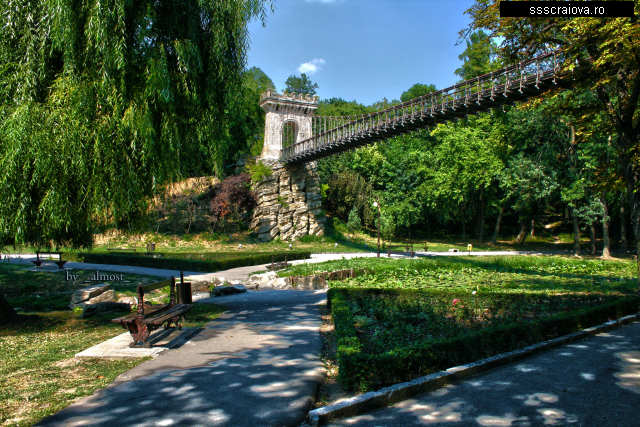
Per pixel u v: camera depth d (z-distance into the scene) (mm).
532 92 15656
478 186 35375
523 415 3555
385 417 3576
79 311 9359
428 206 42375
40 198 7043
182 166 8742
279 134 39688
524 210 36781
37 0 7059
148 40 7734
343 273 16484
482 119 37156
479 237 42031
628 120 10602
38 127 6551
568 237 43062
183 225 35156
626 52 8445
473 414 3590
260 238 36406
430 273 16984
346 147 29516
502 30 10773
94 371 4684
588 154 25219
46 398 3859
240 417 3492
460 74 40281
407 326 6566
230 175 39500
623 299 8070
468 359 4988
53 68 7367
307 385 4266
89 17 6871
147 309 6492
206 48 8531
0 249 7898
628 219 37125
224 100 8922
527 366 4895
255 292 13539
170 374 4574
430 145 48094
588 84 10969
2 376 4500
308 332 6914
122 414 3531
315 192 40438
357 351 4512
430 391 4164
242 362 5062
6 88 6809
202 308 9586
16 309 9789
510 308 8078
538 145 29641
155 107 7395
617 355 5301
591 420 3445
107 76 6789
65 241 8500
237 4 8648
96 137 6734
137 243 31094
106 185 6848
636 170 10633
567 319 6445
